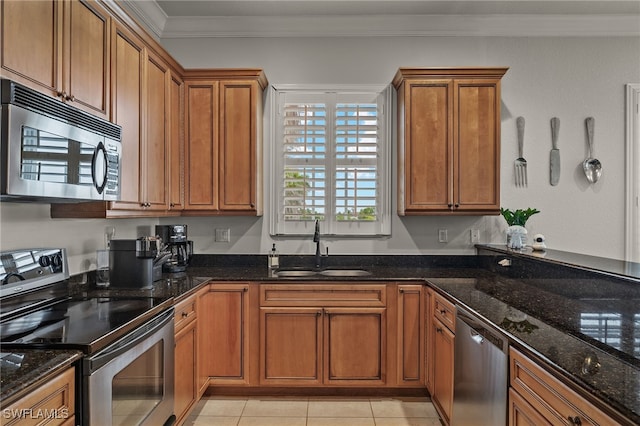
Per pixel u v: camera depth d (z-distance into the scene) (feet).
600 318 5.76
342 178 11.10
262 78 10.53
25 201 6.10
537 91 11.06
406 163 10.05
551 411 4.32
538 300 7.14
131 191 7.65
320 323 9.32
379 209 11.13
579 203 11.05
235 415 8.79
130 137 7.62
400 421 8.56
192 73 10.13
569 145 11.05
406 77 10.03
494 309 6.50
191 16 10.85
